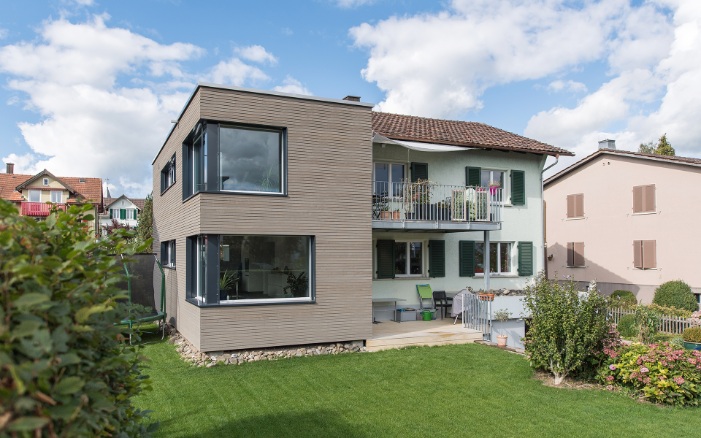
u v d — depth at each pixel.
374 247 16.94
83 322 2.83
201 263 12.23
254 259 12.09
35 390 2.16
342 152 12.96
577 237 29.39
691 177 23.58
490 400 8.59
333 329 12.59
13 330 2.17
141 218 30.11
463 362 11.30
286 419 7.53
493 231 19.12
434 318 17.05
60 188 48.75
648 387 8.69
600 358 9.80
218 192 11.52
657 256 24.97
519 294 18.48
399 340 13.20
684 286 21.98
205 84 11.46
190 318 12.48
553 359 9.71
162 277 15.27
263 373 10.26
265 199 12.01
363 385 9.42
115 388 3.54
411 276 17.59
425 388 9.26
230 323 11.52
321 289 12.52
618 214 26.98
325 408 8.06
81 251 2.94
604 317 10.09
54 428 2.42
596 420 7.67
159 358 11.62
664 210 24.73
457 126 21.03
